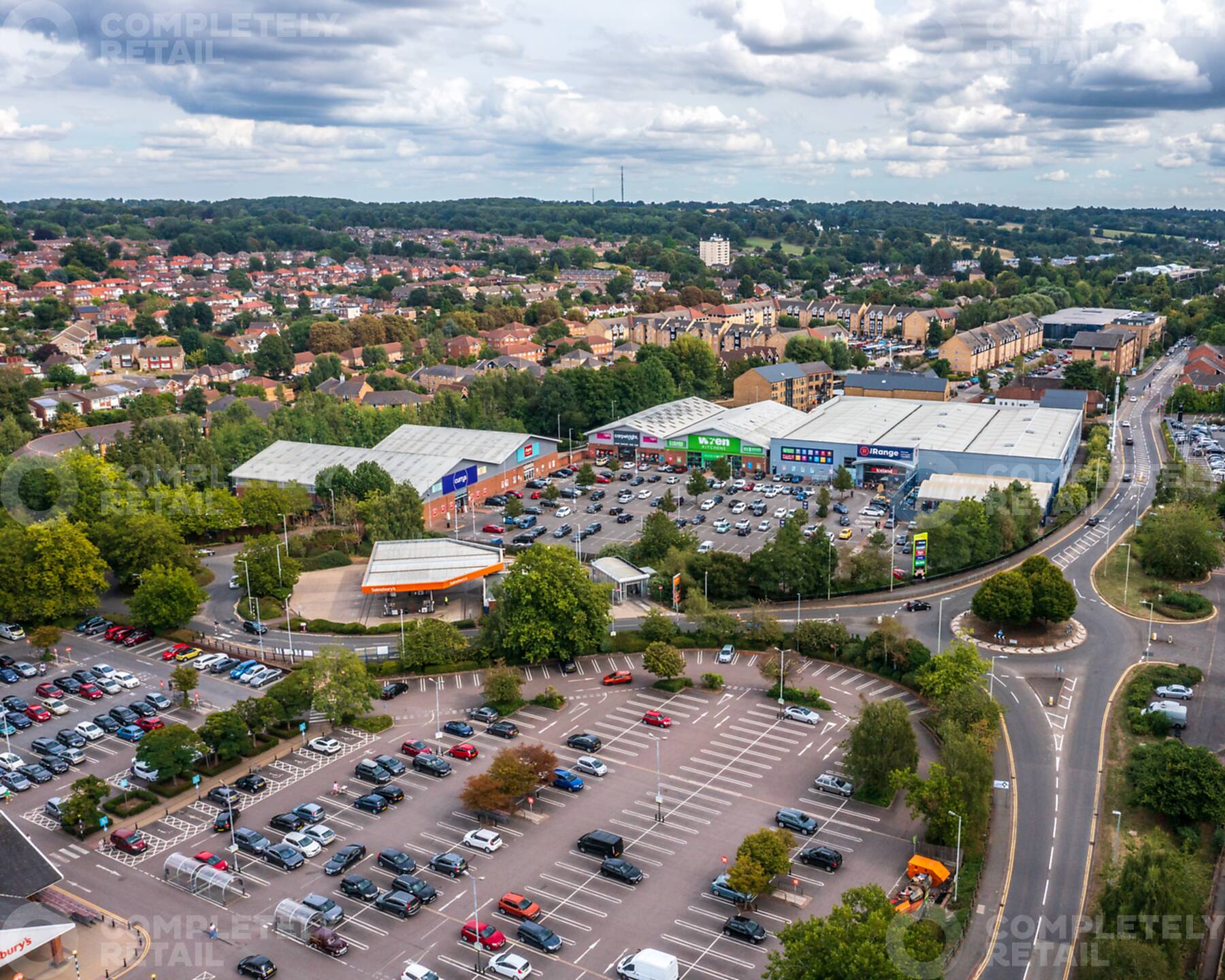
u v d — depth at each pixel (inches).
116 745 4749.0
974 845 3747.5
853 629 5782.5
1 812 4025.6
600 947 3287.4
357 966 3233.3
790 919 3405.5
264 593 6318.9
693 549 6628.9
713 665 5442.9
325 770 4471.0
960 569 6688.0
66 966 3243.1
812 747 4542.3
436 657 5349.4
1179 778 3846.0
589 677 5324.8
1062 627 5743.1
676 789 4222.4
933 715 4682.6
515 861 3769.7
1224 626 5733.3
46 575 5994.1
